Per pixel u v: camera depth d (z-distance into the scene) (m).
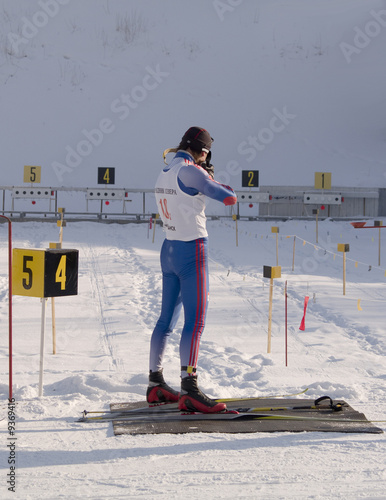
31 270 6.82
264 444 5.25
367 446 5.20
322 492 4.19
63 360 8.80
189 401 6.17
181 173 6.32
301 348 10.00
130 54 53.41
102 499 4.07
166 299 6.63
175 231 6.41
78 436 5.47
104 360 8.82
